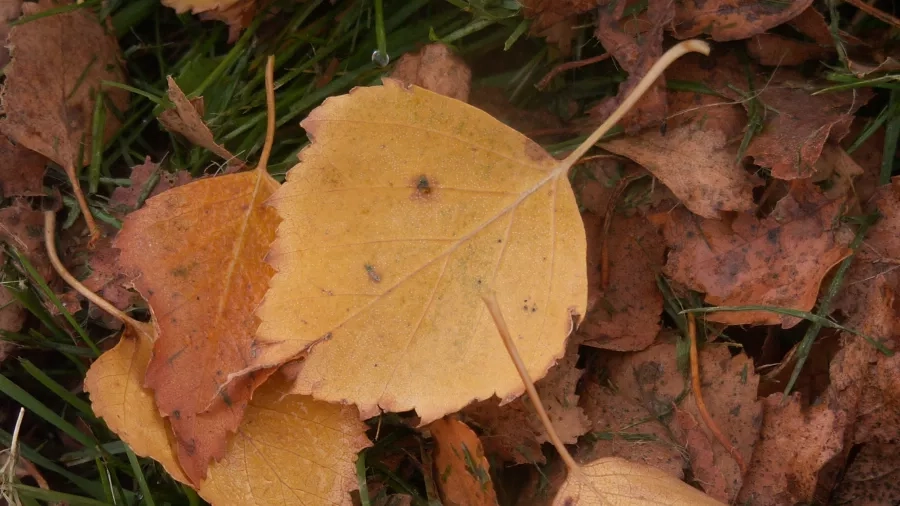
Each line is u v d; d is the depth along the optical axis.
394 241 0.32
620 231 0.35
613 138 0.34
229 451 0.33
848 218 0.34
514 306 0.32
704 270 0.34
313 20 0.36
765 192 0.34
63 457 0.35
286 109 0.36
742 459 0.34
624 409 0.34
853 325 0.34
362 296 0.32
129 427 0.32
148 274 0.32
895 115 0.34
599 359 0.35
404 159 0.32
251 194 0.33
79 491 0.35
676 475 0.34
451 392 0.32
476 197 0.32
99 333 0.35
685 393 0.34
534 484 0.34
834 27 0.34
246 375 0.32
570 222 0.32
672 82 0.34
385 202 0.32
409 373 0.32
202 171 0.35
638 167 0.34
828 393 0.34
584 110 0.35
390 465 0.34
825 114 0.34
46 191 0.35
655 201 0.34
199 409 0.32
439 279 0.32
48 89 0.34
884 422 0.34
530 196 0.32
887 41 0.34
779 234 0.34
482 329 0.32
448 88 0.34
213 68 0.36
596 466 0.32
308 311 0.32
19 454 0.34
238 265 0.33
